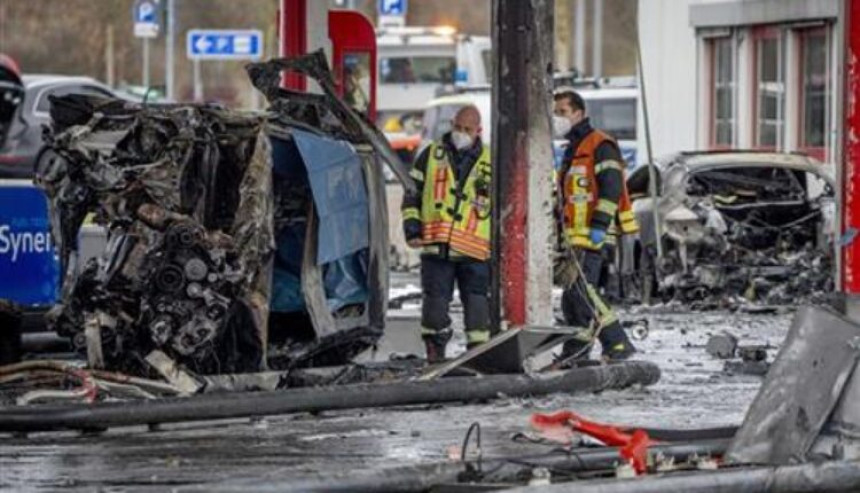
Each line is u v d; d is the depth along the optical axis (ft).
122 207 93.76
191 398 89.86
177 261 93.56
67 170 95.14
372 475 68.85
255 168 94.99
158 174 93.50
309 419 92.53
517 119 103.45
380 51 333.21
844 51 86.84
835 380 74.23
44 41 377.09
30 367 94.89
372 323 101.96
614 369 104.01
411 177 107.04
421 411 95.40
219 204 96.17
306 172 98.22
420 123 332.60
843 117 86.89
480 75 328.49
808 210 165.37
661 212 162.30
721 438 78.59
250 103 393.29
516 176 103.65
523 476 69.10
